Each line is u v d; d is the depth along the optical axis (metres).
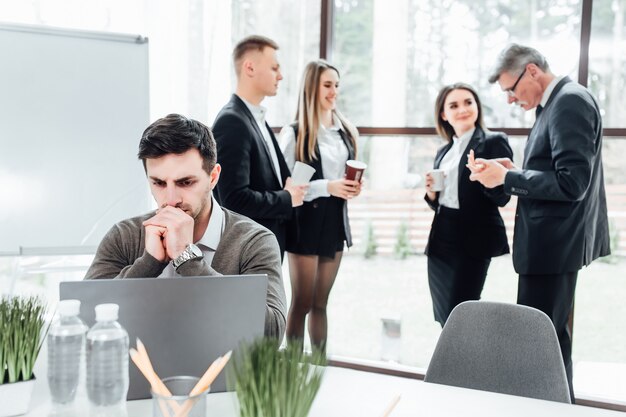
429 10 2.78
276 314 1.26
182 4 3.09
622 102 2.48
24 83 2.46
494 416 1.05
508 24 2.64
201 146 1.32
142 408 1.02
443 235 2.65
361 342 3.04
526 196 2.29
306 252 2.76
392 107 2.89
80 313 0.99
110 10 3.11
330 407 1.08
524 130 2.62
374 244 2.98
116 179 2.63
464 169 2.56
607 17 2.47
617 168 2.51
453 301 2.65
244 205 2.45
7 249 2.49
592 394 2.63
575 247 2.31
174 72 3.14
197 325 1.02
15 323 0.98
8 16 3.01
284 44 3.00
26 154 2.48
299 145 2.75
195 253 1.19
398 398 1.07
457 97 2.56
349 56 2.95
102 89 2.58
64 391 0.96
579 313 2.64
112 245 1.49
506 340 1.41
